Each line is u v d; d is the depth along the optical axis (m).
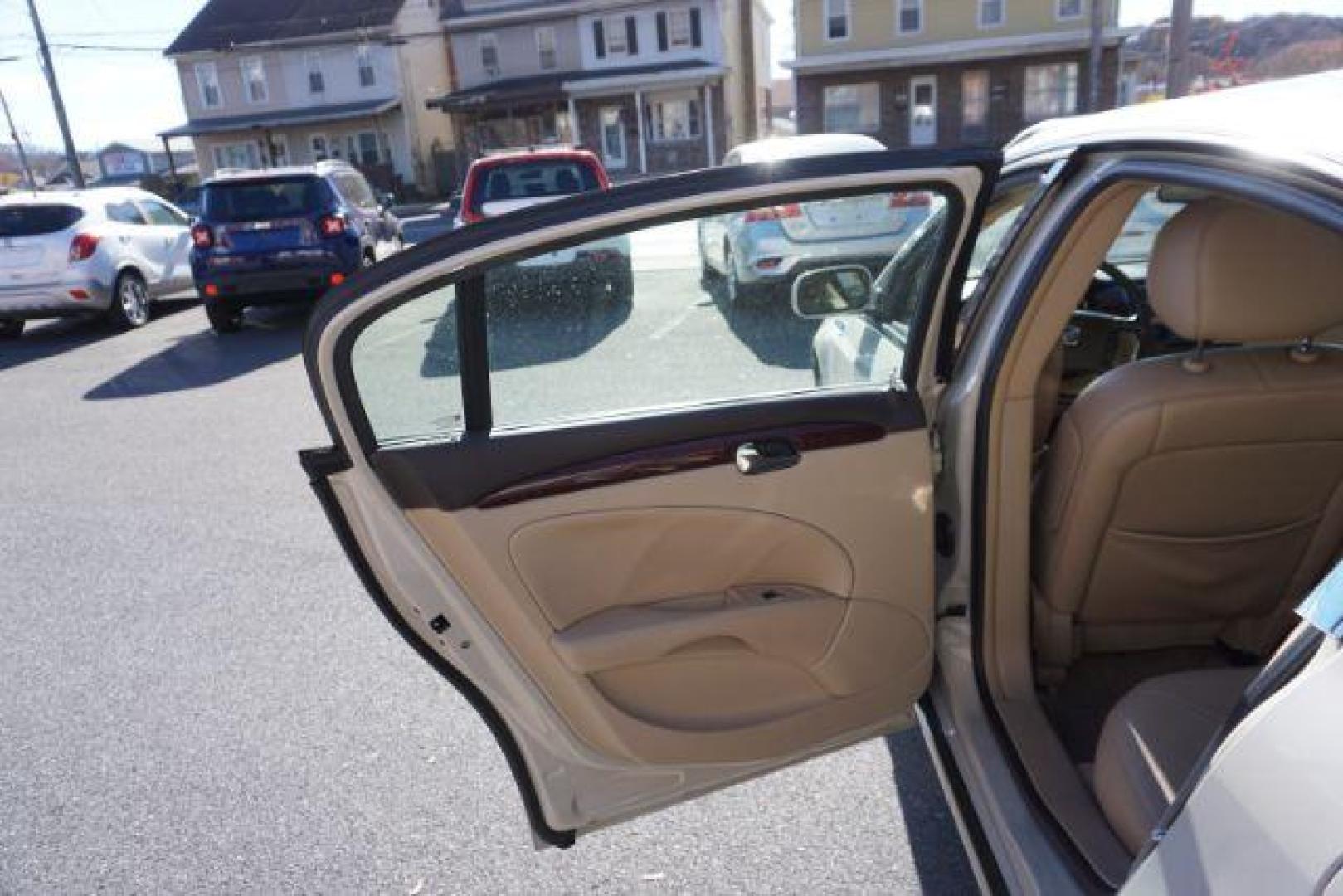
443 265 1.49
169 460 5.82
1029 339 1.78
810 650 1.82
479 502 1.65
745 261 1.67
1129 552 1.90
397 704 3.02
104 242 10.22
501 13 31.12
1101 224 1.70
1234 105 1.46
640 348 1.68
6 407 7.52
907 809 2.40
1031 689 1.89
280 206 9.34
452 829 2.44
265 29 33.09
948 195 1.58
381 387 1.59
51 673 3.34
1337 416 1.70
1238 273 1.54
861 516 1.79
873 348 1.82
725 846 2.31
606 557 1.73
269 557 4.26
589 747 1.76
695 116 30.72
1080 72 26.72
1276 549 1.94
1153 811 1.40
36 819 2.57
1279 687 0.99
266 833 2.47
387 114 32.78
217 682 3.21
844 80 28.25
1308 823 0.86
